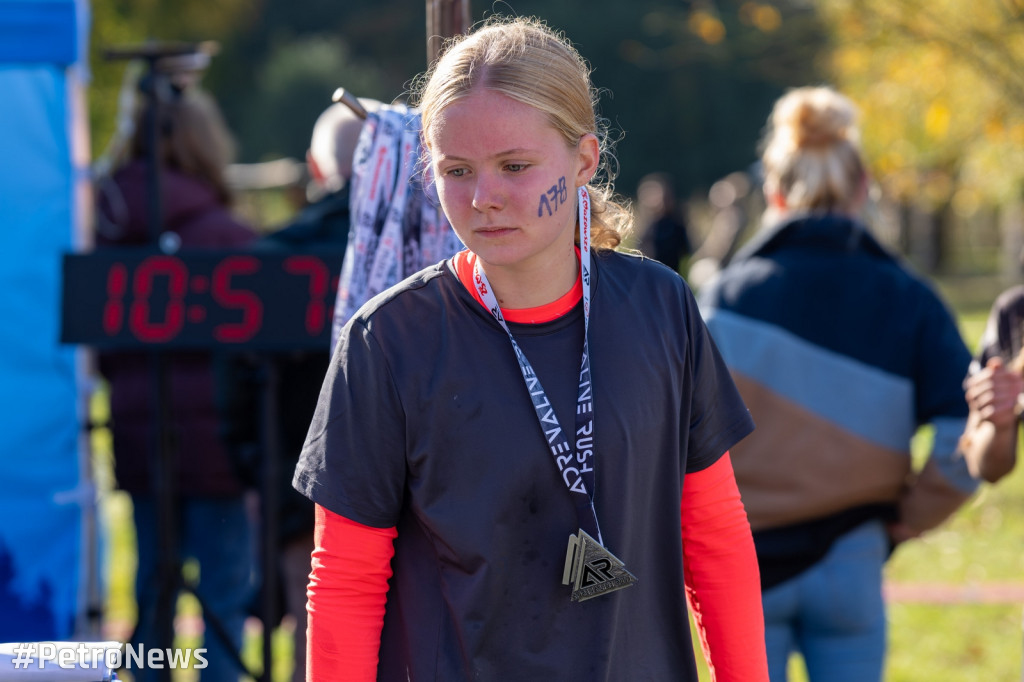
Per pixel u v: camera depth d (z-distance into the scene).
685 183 68.56
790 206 5.88
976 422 5.29
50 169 7.84
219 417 6.81
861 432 5.45
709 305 5.86
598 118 3.77
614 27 63.28
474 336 3.29
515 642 3.26
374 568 3.38
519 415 3.24
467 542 3.22
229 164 8.40
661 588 3.49
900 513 5.71
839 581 5.46
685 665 3.52
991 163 24.44
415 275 3.43
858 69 18.80
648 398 3.36
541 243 3.17
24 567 7.91
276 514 6.14
